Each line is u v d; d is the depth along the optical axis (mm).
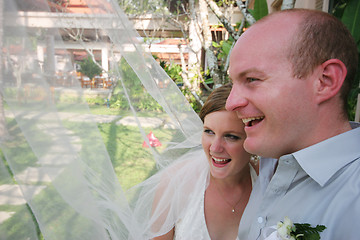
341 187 821
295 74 779
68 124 884
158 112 1196
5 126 828
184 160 1354
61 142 854
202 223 1293
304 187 906
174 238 1340
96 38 982
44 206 861
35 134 833
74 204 873
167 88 1289
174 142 1287
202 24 3543
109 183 964
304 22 784
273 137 856
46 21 836
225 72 3523
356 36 2758
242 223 1270
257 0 3719
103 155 948
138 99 1121
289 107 801
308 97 800
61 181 858
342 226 764
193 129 1379
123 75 1069
